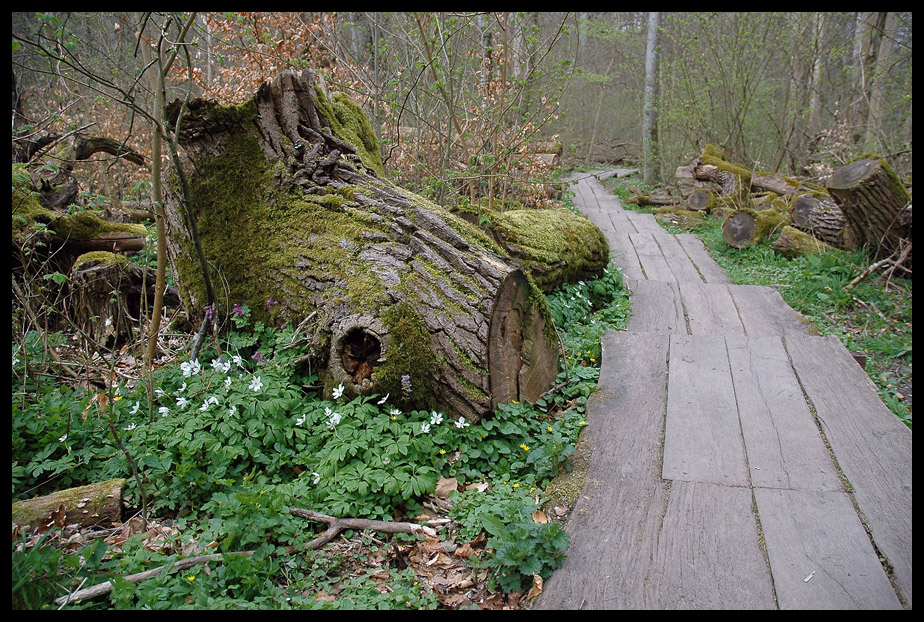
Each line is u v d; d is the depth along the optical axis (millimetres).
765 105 13461
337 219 3719
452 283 3184
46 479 2783
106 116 8695
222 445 2805
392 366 3035
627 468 2836
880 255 6613
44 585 2008
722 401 3438
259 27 6652
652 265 7363
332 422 2805
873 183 6156
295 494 2572
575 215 6348
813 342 4176
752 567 2211
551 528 2277
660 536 2381
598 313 5293
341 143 4195
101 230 5082
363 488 2557
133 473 2621
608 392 3574
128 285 4594
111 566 2176
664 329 4930
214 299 3814
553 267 5047
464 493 2725
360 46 8883
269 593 2154
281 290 3744
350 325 3133
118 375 3623
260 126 4062
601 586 2148
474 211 4801
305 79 4148
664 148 15516
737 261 7508
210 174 4082
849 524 2418
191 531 2457
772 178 10133
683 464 2850
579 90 19578
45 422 2920
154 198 3232
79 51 9016
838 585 2117
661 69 15477
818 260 6539
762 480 2717
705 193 10852
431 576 2320
